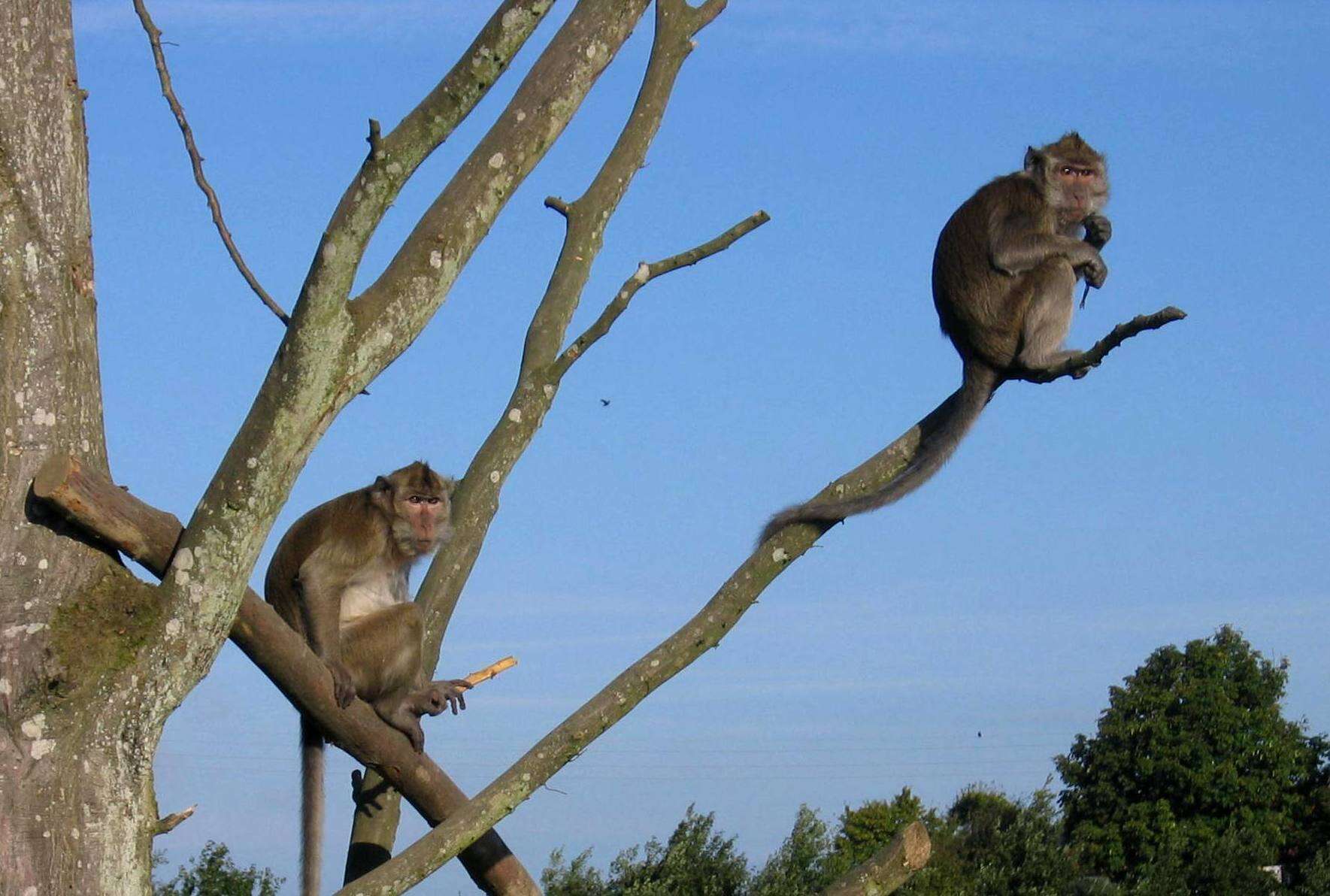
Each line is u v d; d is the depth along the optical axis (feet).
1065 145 37.14
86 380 16.67
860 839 117.08
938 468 29.73
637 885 77.10
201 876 67.92
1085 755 136.36
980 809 109.29
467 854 22.85
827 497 23.00
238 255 16.83
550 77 17.44
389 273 16.70
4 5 16.30
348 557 26.91
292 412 16.10
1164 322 23.95
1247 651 135.54
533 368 26.22
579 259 26.78
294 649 19.97
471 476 26.40
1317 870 112.57
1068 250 35.76
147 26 16.97
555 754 19.93
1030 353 35.24
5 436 16.02
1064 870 100.53
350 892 18.79
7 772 15.62
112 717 16.12
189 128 16.90
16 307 16.20
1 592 15.83
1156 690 134.00
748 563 22.00
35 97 16.42
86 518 15.99
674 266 22.56
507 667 25.70
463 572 26.48
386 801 25.49
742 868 79.25
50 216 16.43
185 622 16.39
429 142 15.55
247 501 16.24
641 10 17.97
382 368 16.74
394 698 25.67
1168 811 127.24
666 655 20.92
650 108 26.96
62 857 15.67
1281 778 129.08
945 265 36.58
